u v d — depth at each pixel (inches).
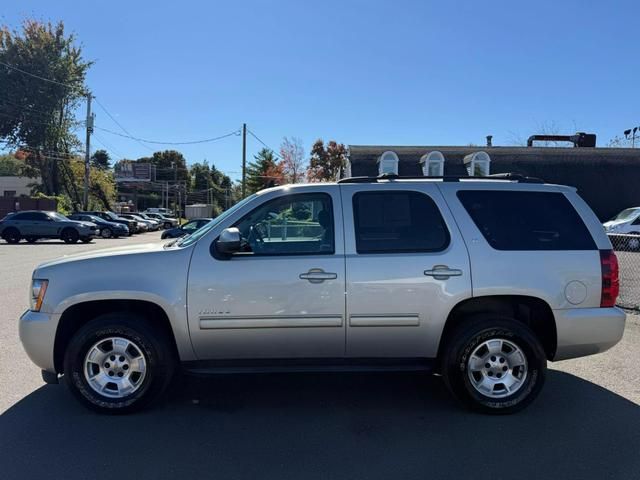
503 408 169.6
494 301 173.9
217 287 165.5
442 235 172.1
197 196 4547.2
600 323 170.7
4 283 451.5
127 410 169.2
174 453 144.1
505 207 176.4
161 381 170.1
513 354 171.2
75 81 1716.3
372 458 142.0
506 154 1263.5
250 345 168.7
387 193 176.1
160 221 1915.6
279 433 157.9
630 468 136.4
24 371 212.1
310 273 166.2
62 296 166.6
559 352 173.3
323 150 2242.9
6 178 2425.0
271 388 198.1
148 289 165.3
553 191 180.1
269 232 173.5
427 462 139.6
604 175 1234.6
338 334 168.4
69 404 179.0
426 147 1310.3
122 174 2915.8
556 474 133.2
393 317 167.5
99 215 1460.4
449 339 170.9
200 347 168.4
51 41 1660.9
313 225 173.8
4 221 1036.5
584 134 1471.5
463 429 161.2
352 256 168.2
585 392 193.0
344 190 176.7
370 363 173.9
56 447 147.0
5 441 150.6
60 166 1791.3
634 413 173.3
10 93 1619.1
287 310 166.4
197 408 177.5
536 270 169.5
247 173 2748.5
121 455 142.6
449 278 167.5
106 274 167.2
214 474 132.8
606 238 177.0
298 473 133.5
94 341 167.5
